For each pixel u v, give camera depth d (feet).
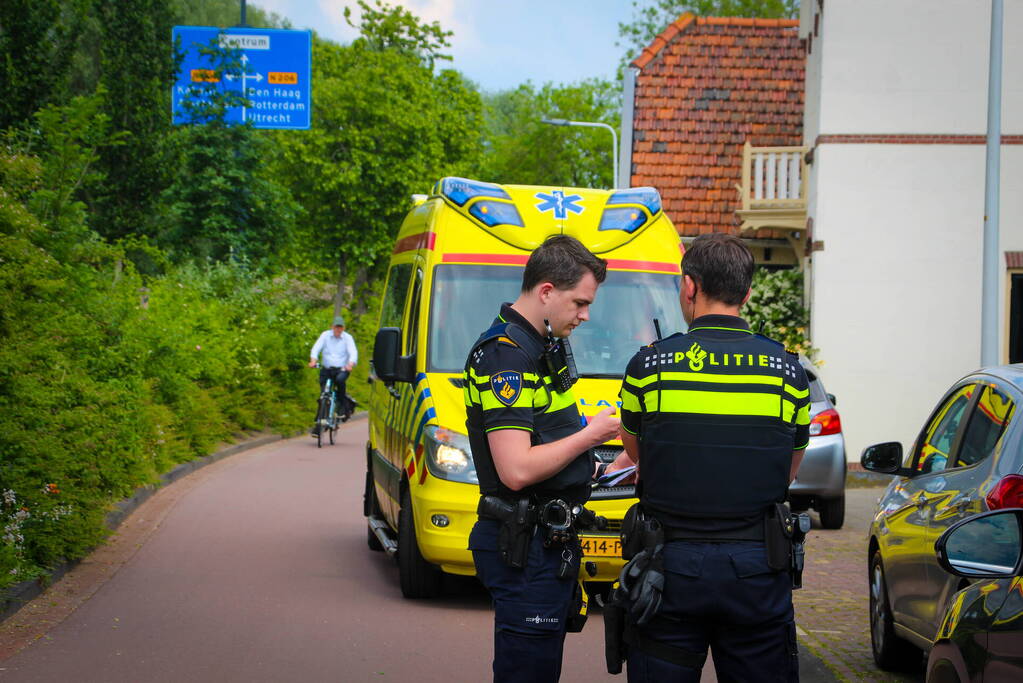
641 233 30.89
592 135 185.47
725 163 77.97
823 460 39.04
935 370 59.21
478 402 14.12
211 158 82.23
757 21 85.71
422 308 29.45
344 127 138.10
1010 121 58.80
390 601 27.96
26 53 52.44
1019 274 59.16
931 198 59.21
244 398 67.41
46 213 40.45
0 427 27.30
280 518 40.57
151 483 42.19
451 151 146.72
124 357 43.93
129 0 64.80
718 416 13.07
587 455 14.56
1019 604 11.27
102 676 20.93
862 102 59.36
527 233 30.19
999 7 44.19
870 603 23.39
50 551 28.32
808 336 61.72
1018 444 17.46
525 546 13.97
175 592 28.25
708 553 12.94
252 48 88.58
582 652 23.76
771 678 13.23
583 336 29.25
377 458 34.65
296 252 136.15
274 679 21.04
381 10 144.46
